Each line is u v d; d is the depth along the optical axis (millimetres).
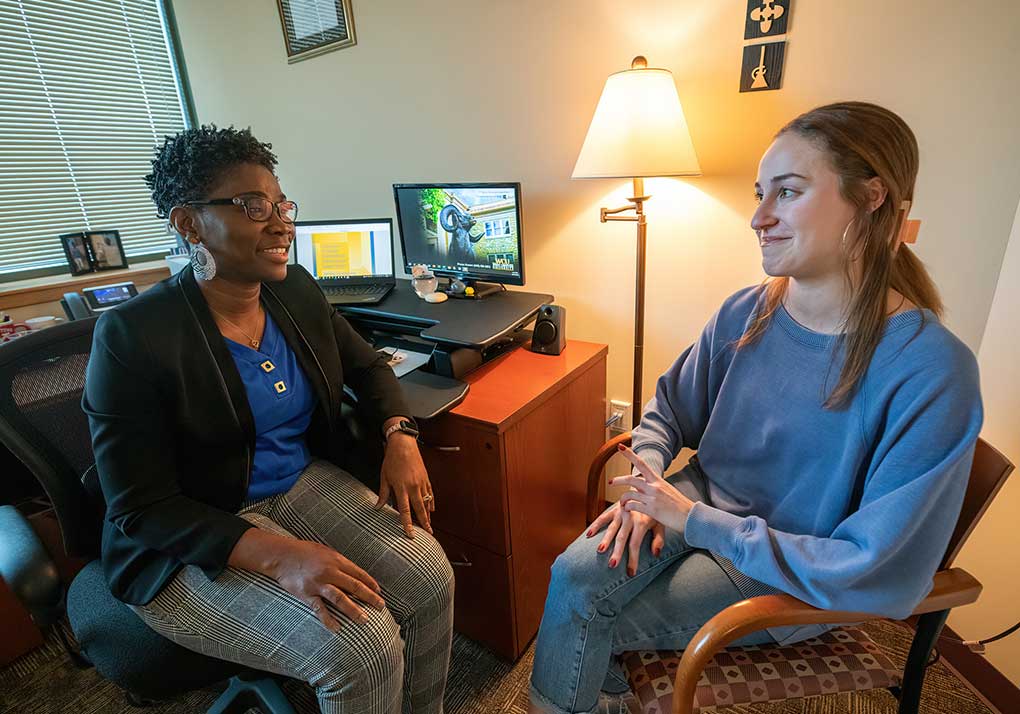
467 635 1434
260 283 982
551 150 1600
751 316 986
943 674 1239
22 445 898
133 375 831
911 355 747
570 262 1683
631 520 955
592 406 1548
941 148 1103
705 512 857
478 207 1500
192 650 843
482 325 1380
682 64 1331
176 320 888
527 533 1319
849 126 741
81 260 2246
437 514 1329
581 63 1470
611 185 1527
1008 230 1074
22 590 814
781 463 924
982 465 789
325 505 1036
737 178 1347
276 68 2133
